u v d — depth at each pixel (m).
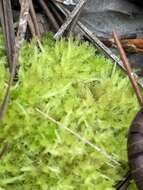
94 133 0.11
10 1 0.12
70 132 0.10
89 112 0.10
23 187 0.10
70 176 0.10
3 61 0.11
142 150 0.09
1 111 0.09
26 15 0.11
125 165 0.10
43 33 0.13
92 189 0.10
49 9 0.13
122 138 0.11
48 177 0.10
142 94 0.12
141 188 0.09
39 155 0.10
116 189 0.10
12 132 0.10
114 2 0.13
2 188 0.10
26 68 0.11
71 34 0.12
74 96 0.11
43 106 0.10
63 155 0.10
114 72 0.12
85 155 0.10
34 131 0.10
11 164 0.10
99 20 0.13
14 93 0.10
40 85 0.10
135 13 0.14
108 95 0.11
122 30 0.14
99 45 0.13
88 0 0.13
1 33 0.12
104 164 0.10
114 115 0.11
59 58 0.12
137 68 0.14
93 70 0.12
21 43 0.11
